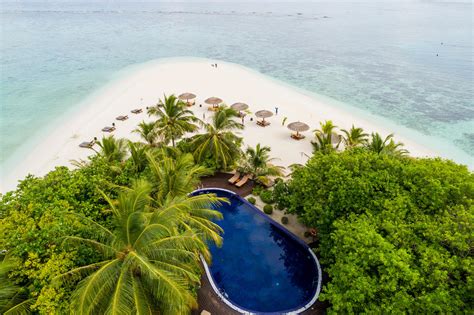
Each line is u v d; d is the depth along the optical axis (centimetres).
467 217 1260
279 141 3447
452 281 1143
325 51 8431
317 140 3369
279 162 3038
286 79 6019
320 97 5047
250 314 1515
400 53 8069
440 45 8900
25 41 8706
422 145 3616
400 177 1612
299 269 1838
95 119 3822
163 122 2611
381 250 1220
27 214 1198
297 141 3453
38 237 1092
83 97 4641
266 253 1947
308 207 1688
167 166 1659
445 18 15512
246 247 1992
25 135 3466
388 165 1688
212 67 6456
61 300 988
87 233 1146
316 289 1638
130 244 1047
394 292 1151
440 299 1063
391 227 1323
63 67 6281
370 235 1266
